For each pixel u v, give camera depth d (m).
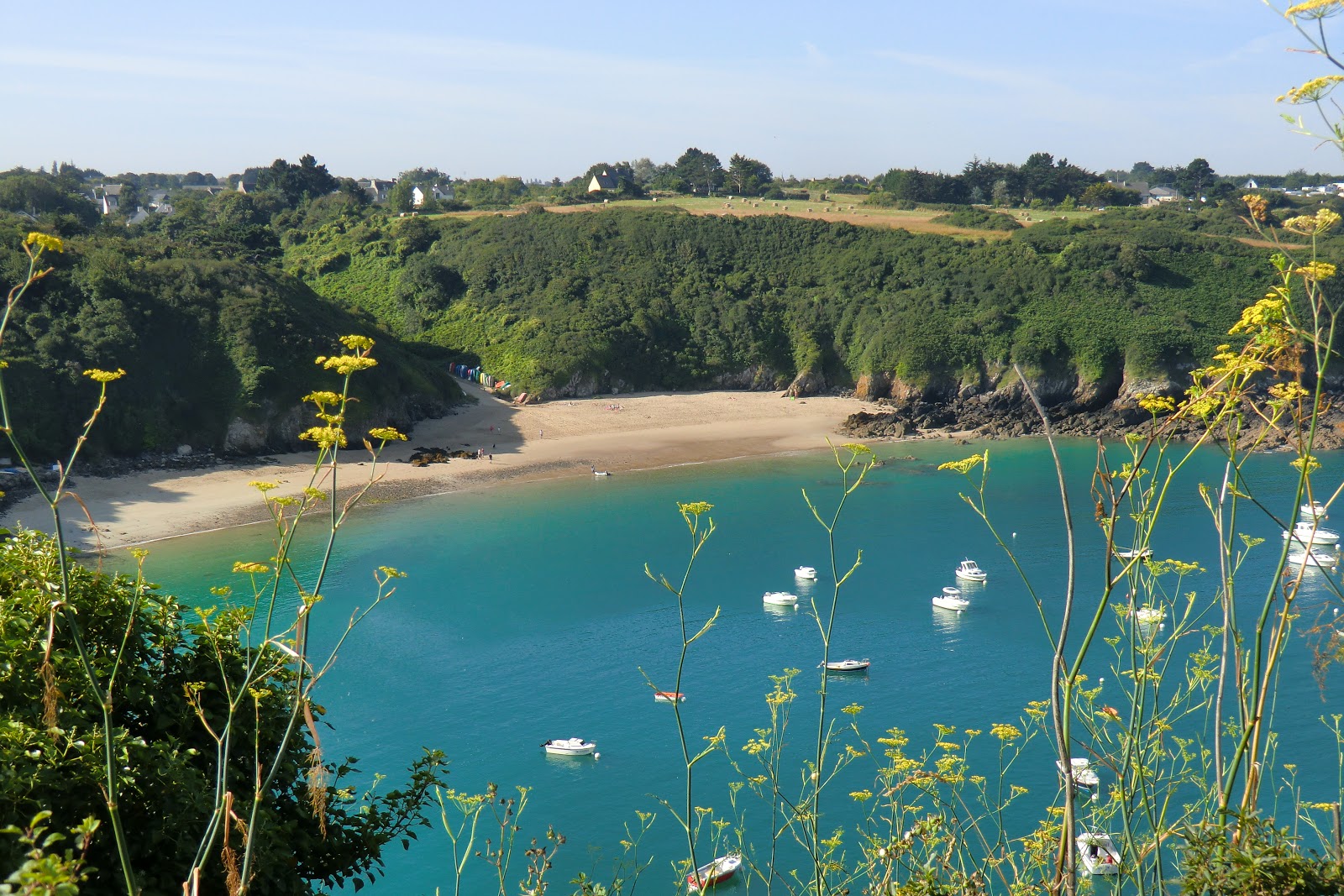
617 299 125.88
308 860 11.73
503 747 35.88
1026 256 128.38
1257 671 7.18
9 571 10.52
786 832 28.00
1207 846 7.34
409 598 52.06
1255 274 126.38
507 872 27.73
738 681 41.41
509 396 110.75
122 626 10.55
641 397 114.19
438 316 127.62
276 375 85.50
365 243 144.38
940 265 129.00
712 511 70.19
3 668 9.31
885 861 10.52
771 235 142.12
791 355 122.62
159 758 9.46
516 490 76.94
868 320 121.25
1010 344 112.38
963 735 34.50
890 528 64.94
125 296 83.81
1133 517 7.90
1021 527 64.06
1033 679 40.00
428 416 99.25
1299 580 7.20
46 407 72.50
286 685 11.79
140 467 75.44
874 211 165.62
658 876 27.03
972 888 9.39
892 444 94.56
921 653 43.66
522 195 198.25
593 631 47.59
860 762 32.59
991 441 95.19
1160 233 134.38
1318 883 6.92
